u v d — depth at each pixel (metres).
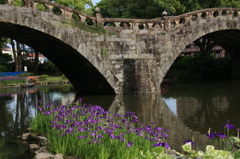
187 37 17.41
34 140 7.25
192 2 27.14
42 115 8.38
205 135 7.14
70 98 15.25
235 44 25.58
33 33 13.07
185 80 28.73
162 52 16.59
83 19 14.47
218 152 4.03
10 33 13.37
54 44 14.30
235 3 26.48
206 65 30.22
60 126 6.29
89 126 6.66
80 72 16.66
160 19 16.80
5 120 9.90
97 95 15.93
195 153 4.26
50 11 13.02
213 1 27.70
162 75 16.53
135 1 29.75
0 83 26.23
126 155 5.16
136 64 15.56
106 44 15.09
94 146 5.55
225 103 12.12
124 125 7.95
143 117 9.44
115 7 31.67
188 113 10.04
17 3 27.47
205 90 17.72
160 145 4.43
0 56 42.19
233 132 7.39
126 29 15.77
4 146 6.85
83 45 14.16
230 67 30.28
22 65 41.91
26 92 20.55
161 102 12.73
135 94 15.45
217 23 18.56
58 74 42.25
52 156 5.68
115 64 15.43
